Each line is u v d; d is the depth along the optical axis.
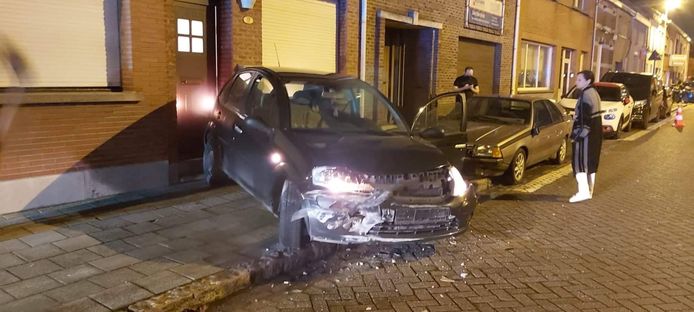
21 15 6.05
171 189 7.30
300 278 4.98
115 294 4.19
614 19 30.89
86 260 4.84
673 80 55.09
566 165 11.08
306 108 5.97
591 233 6.59
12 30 6.00
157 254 5.05
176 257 5.00
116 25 6.91
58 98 6.20
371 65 11.73
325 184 4.94
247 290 4.70
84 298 4.11
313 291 4.73
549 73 22.62
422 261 5.49
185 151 8.31
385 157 5.22
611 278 5.19
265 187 5.65
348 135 5.70
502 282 5.03
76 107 6.46
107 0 6.79
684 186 9.41
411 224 5.01
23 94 5.92
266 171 5.59
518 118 9.70
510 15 17.67
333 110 6.10
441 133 6.64
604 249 6.02
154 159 7.35
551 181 9.47
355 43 11.19
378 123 6.26
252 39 8.81
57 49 6.38
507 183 9.04
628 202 8.17
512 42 18.09
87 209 6.31
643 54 39.25
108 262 4.82
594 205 7.93
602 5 27.80
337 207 4.86
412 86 14.16
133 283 4.40
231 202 6.77
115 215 6.13
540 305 4.55
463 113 8.48
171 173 7.57
